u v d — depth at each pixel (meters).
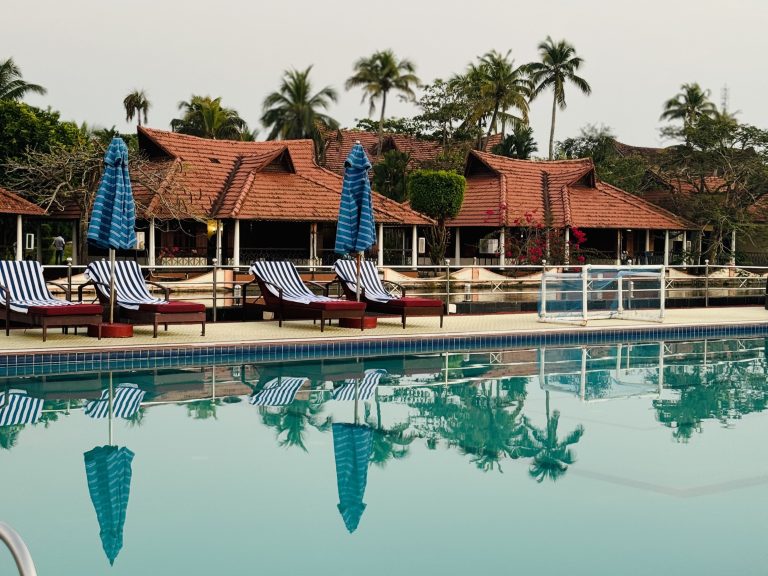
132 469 6.50
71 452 6.98
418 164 47.09
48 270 29.91
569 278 17.55
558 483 6.30
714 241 39.12
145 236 32.03
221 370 11.57
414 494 6.00
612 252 38.69
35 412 8.54
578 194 38.09
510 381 10.94
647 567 4.67
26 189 31.80
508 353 13.94
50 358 11.27
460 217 36.25
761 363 12.95
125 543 4.95
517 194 37.19
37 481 6.16
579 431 8.02
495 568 4.64
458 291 23.09
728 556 4.84
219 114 56.06
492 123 51.94
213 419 8.34
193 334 13.77
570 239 37.28
